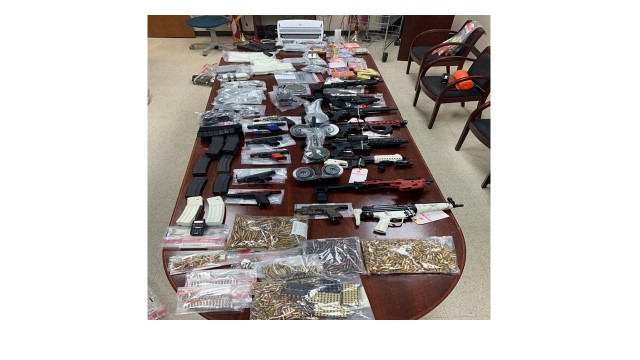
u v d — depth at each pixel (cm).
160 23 549
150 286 191
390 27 542
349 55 306
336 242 130
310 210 142
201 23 467
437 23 434
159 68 452
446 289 115
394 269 120
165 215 236
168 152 296
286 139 190
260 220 139
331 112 212
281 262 123
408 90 409
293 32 323
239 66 277
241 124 195
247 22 547
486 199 256
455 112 367
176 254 127
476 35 339
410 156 178
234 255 126
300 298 112
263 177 159
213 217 138
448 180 274
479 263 210
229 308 110
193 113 353
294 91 236
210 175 164
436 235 135
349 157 174
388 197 152
